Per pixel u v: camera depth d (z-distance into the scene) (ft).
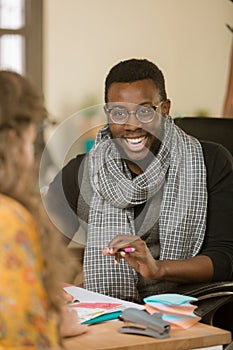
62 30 27.30
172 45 28.22
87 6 27.37
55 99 27.35
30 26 27.32
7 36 27.45
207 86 28.71
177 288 9.33
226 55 28.66
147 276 8.96
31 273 4.40
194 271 9.41
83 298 8.40
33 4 27.20
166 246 9.78
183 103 28.53
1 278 4.34
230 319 10.12
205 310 8.98
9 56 27.50
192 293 9.03
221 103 28.76
